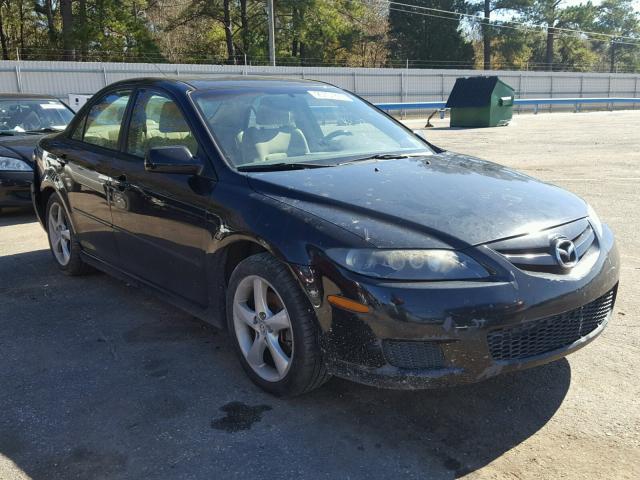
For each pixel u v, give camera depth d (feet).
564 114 116.67
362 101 15.30
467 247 8.66
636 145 50.26
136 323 13.82
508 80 139.13
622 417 9.42
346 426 9.41
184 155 11.20
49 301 15.33
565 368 11.09
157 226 12.34
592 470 8.18
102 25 127.54
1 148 24.54
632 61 259.80
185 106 12.35
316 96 14.23
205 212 10.92
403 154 12.95
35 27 151.33
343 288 8.63
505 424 9.34
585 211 10.60
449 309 8.25
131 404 10.22
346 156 12.32
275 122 12.73
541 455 8.54
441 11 181.06
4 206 24.17
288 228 9.38
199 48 158.61
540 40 220.02
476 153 46.06
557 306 8.79
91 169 14.66
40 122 28.40
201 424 9.56
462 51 190.60
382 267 8.49
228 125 12.10
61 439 9.24
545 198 10.45
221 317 11.34
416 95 124.98
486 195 10.16
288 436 9.18
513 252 8.84
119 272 14.46
